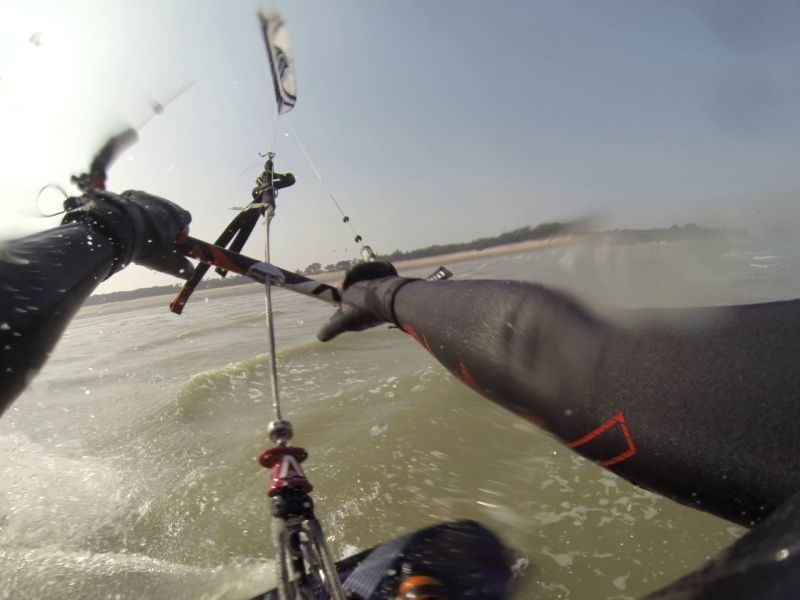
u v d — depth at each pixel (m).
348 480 2.82
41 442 4.09
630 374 0.88
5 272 0.96
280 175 2.68
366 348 6.25
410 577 1.17
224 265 2.15
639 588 1.82
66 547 2.54
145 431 4.14
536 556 2.01
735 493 0.74
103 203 1.57
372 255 2.28
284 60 2.70
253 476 3.07
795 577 0.34
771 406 0.74
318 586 1.08
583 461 2.66
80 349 9.51
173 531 2.61
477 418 3.31
